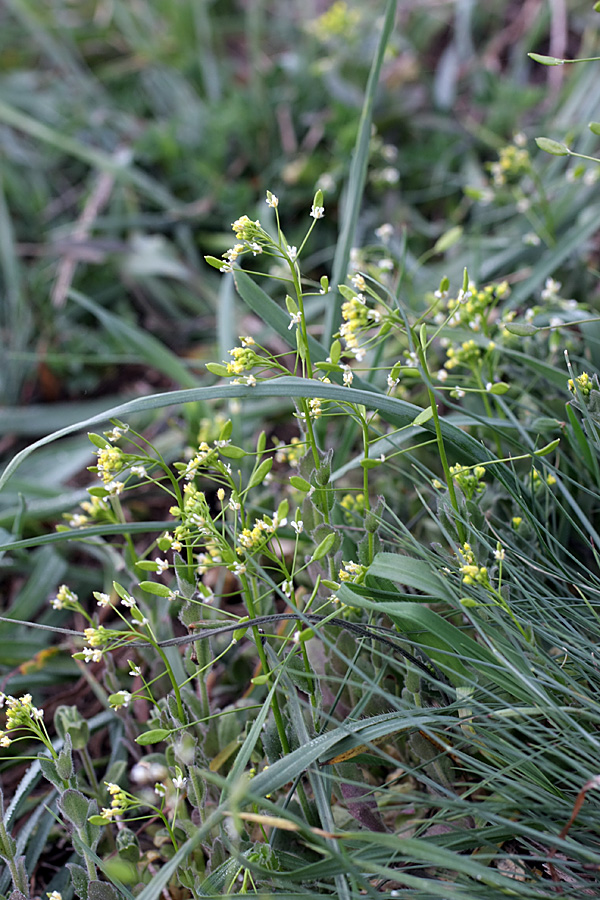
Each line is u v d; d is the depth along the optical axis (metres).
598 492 0.48
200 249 0.71
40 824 0.46
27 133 0.82
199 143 0.75
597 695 0.42
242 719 0.47
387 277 0.57
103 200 0.73
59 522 0.54
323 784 0.41
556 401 0.48
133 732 0.47
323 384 0.43
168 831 0.43
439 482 0.44
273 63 0.80
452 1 0.83
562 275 0.56
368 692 0.43
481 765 0.41
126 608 0.52
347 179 0.68
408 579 0.41
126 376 0.66
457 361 0.47
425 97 0.76
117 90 0.86
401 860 0.41
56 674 0.50
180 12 0.85
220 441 0.42
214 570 0.51
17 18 0.95
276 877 0.40
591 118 0.64
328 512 0.44
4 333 0.67
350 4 0.86
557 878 0.42
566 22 0.80
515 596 0.44
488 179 0.70
